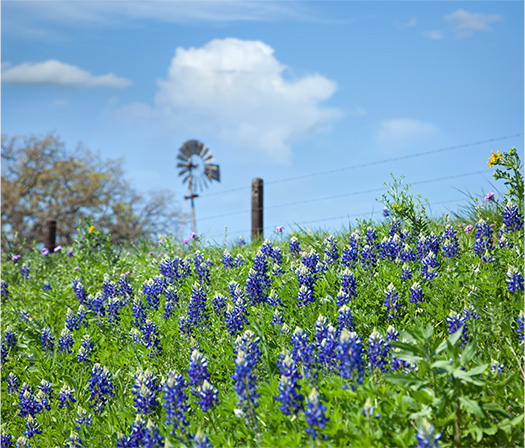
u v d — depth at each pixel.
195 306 6.46
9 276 11.88
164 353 6.13
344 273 6.17
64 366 6.47
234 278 8.00
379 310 5.99
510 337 4.99
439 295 5.83
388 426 3.71
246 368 4.15
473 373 3.53
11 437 5.61
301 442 3.86
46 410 5.93
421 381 3.74
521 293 5.35
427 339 3.85
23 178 33.91
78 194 33.91
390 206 7.70
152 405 4.70
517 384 4.12
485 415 3.72
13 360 7.60
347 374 3.97
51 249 15.80
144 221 33.97
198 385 4.55
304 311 6.11
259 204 12.88
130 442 4.30
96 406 5.48
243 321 5.78
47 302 9.32
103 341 7.00
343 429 3.76
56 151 34.84
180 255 10.23
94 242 11.28
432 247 6.83
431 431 3.31
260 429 4.25
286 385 3.94
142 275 9.70
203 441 3.71
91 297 7.81
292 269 7.61
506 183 6.66
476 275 6.03
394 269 6.60
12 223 32.94
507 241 6.56
